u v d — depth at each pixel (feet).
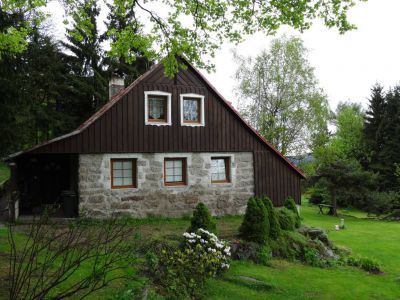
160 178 48.42
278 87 100.32
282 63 100.12
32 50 87.25
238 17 31.65
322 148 98.99
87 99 96.27
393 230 61.98
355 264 37.37
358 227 65.87
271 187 55.83
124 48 32.48
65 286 19.98
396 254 43.34
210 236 30.25
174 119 49.42
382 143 122.11
